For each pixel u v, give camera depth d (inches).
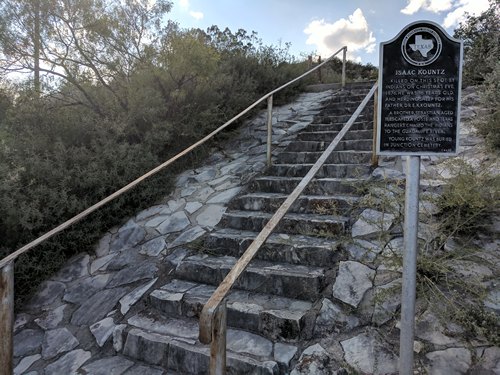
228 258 118.4
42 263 133.2
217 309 51.6
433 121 64.9
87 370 88.8
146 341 90.4
